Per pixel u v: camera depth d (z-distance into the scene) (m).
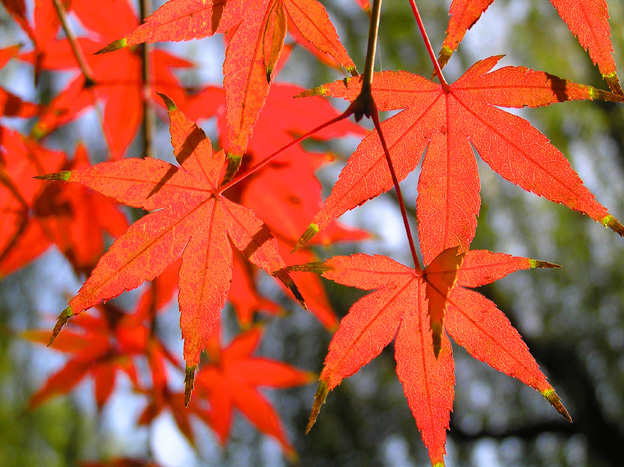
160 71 0.43
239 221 0.31
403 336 0.31
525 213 1.09
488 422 1.11
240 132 0.31
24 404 0.96
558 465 1.08
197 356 0.30
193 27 0.31
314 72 1.05
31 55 0.42
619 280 1.07
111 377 0.50
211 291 0.31
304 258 0.42
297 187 0.41
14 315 0.97
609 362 1.08
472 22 0.32
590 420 1.08
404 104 0.32
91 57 0.42
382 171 0.32
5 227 0.42
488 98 0.32
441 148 0.32
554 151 0.31
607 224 0.31
